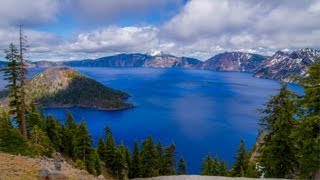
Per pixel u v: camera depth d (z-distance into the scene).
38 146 44.78
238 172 60.00
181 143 161.62
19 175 16.62
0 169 17.19
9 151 35.38
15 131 38.03
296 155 28.52
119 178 73.88
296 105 26.73
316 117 23.42
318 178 26.14
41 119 73.38
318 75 24.41
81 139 65.69
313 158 24.95
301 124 24.92
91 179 20.77
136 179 25.34
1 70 43.41
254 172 33.38
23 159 21.03
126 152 79.81
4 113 47.16
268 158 29.23
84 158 65.62
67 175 19.12
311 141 24.56
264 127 29.72
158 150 82.81
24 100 44.94
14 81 43.91
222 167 69.81
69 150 72.88
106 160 74.56
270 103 29.14
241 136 173.12
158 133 185.50
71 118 77.19
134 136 179.75
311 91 23.95
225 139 167.88
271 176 29.53
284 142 28.52
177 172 81.12
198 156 139.62
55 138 72.25
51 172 17.00
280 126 28.12
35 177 16.89
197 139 169.00
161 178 23.19
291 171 29.48
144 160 75.19
